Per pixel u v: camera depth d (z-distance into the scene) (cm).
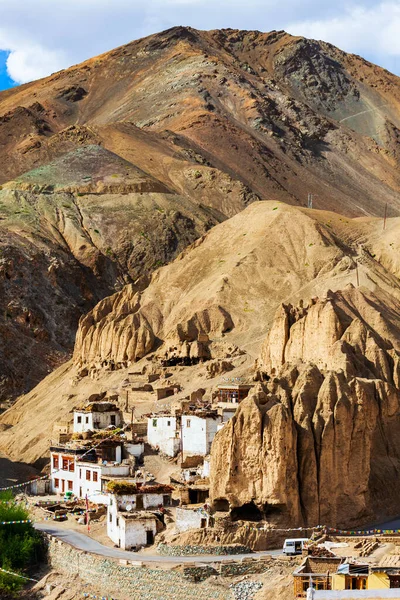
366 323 17788
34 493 15638
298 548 11469
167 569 11281
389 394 14512
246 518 12356
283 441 12250
